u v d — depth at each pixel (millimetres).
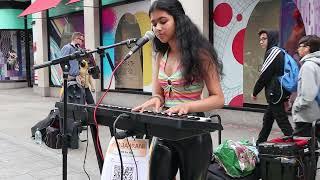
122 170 2760
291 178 3896
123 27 11742
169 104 2908
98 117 2926
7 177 5371
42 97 15008
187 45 2713
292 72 5535
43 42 15375
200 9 8789
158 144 2891
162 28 2760
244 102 8430
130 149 2848
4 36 18891
